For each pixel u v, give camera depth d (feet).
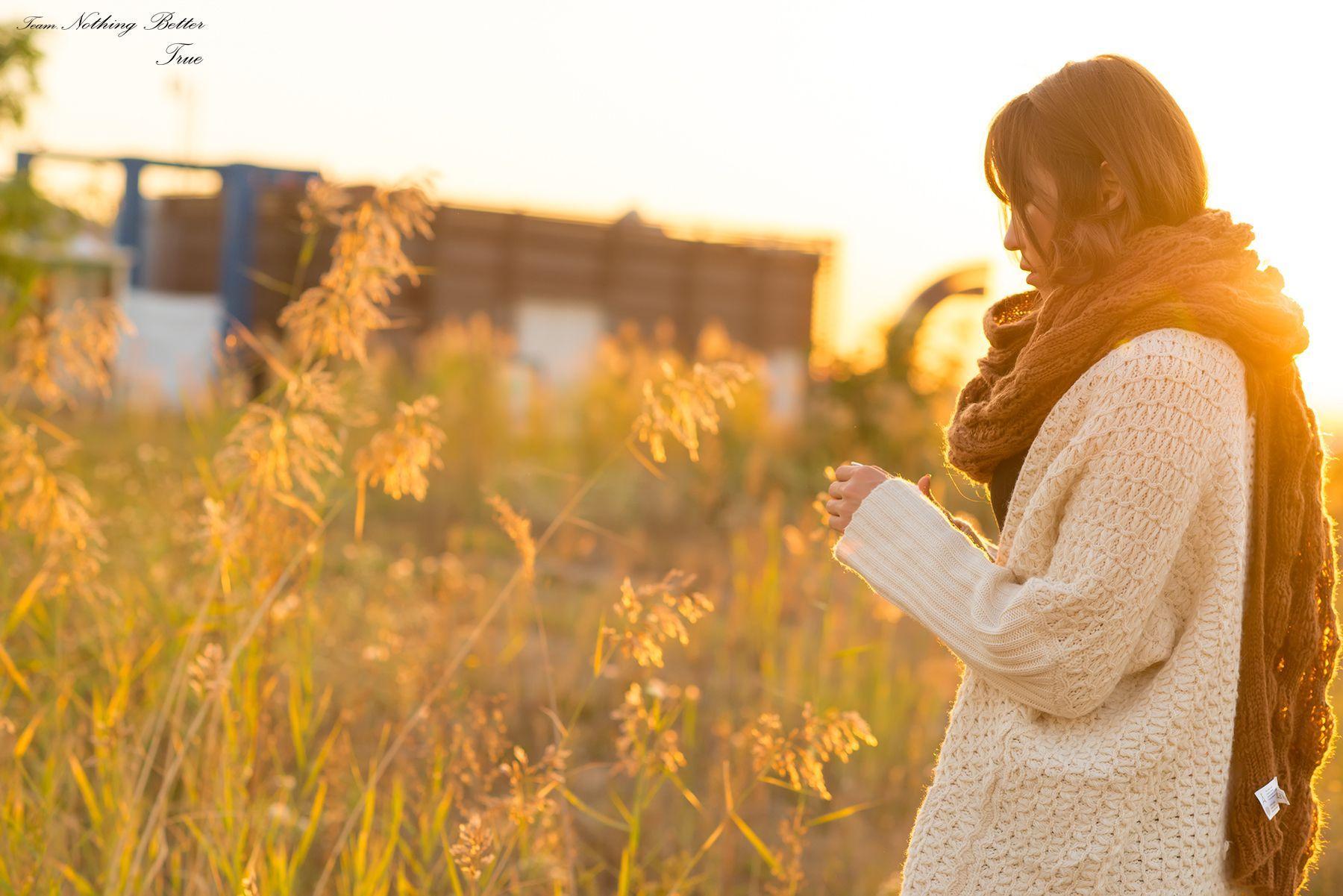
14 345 9.82
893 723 14.85
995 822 5.43
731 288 60.70
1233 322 5.27
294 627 10.65
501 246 55.88
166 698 8.67
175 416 25.68
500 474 30.40
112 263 51.80
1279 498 5.61
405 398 32.35
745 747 12.49
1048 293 5.90
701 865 11.66
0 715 9.99
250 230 51.93
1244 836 5.49
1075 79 5.65
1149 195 5.52
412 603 15.87
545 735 14.23
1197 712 5.30
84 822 10.06
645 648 7.79
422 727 10.36
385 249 8.36
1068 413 5.39
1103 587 5.05
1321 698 5.86
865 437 34.04
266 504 8.87
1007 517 5.64
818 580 18.30
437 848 10.17
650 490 29.94
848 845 12.53
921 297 35.81
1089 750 5.29
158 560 13.46
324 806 10.46
